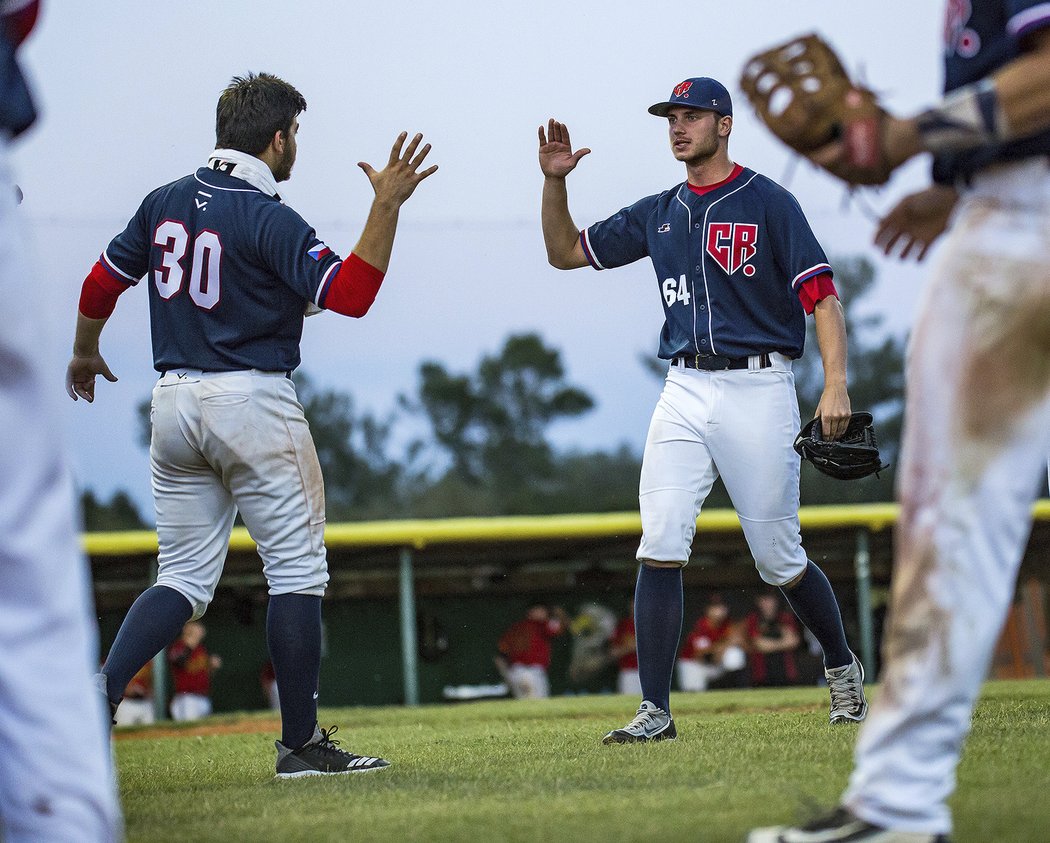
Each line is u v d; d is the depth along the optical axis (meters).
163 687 58.06
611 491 195.00
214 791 13.23
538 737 18.80
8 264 6.86
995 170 7.68
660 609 17.19
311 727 14.72
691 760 13.26
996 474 7.59
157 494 15.34
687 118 17.44
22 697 6.99
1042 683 36.69
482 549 65.75
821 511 64.00
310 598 14.74
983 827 8.42
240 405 14.52
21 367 6.94
